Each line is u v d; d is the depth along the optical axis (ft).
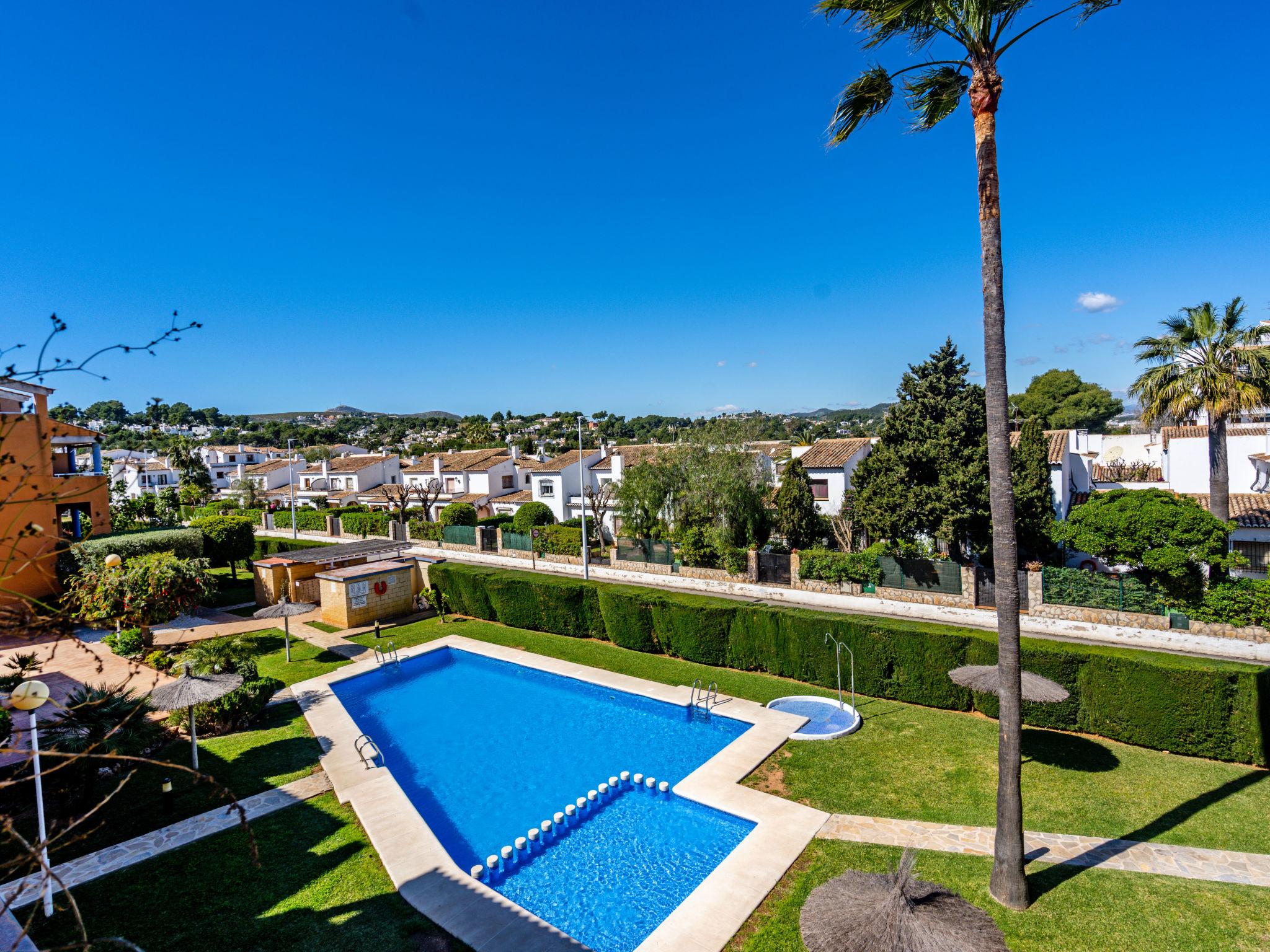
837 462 121.80
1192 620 67.82
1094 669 49.55
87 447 124.47
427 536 151.02
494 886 35.70
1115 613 71.61
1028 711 52.24
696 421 116.47
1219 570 68.08
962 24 29.84
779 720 53.98
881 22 29.96
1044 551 88.58
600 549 124.26
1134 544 69.82
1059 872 33.47
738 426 111.14
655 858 38.11
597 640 81.00
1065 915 30.30
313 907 32.04
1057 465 101.91
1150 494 72.38
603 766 49.93
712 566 106.73
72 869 34.81
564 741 54.44
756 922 31.17
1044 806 40.11
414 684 68.28
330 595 89.51
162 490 189.88
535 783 47.50
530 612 85.87
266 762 47.88
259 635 84.17
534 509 152.87
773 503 115.75
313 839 38.09
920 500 84.79
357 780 44.65
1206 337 78.18
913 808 40.29
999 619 31.53
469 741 54.70
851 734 51.39
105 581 64.75
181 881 33.94
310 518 183.62
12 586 76.43
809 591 93.97
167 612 68.28
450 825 42.32
